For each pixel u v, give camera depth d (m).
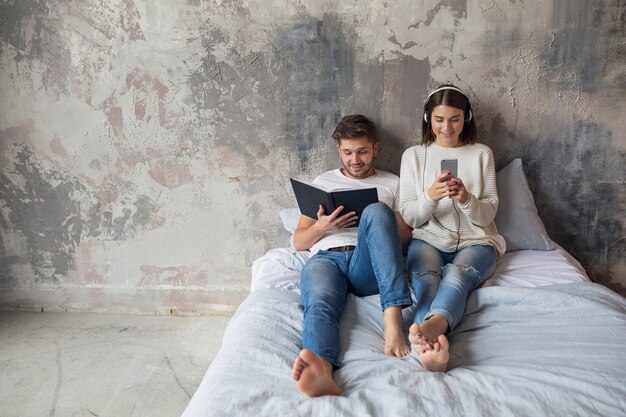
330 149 2.54
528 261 2.23
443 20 2.36
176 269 2.76
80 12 2.48
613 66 2.34
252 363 1.57
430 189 2.11
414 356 1.61
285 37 2.44
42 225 2.75
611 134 2.41
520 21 2.34
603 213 2.50
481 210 2.13
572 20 2.31
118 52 2.51
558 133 2.44
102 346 2.45
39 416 1.95
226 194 2.65
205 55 2.49
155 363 2.30
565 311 1.78
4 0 2.49
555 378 1.41
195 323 2.69
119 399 2.04
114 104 2.57
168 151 2.61
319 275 1.91
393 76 2.44
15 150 2.66
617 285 2.57
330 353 1.58
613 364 1.48
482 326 1.77
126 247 2.75
